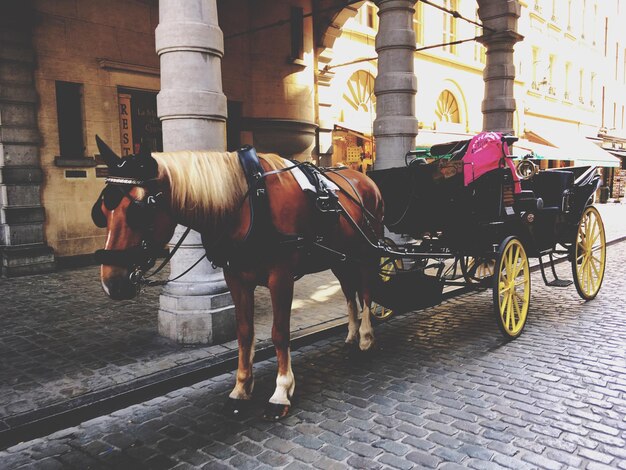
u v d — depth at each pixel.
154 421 3.74
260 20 12.12
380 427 3.55
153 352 4.87
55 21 9.14
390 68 7.85
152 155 3.14
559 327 5.81
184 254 5.16
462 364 4.71
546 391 4.07
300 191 3.75
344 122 15.66
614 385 4.17
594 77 29.84
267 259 3.57
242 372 3.93
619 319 6.09
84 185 9.72
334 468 3.06
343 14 13.70
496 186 5.42
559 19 25.22
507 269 5.35
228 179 3.33
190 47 4.86
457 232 5.45
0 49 8.44
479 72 20.47
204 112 4.94
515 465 3.04
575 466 3.02
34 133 8.95
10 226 8.75
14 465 3.17
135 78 10.30
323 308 6.52
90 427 3.67
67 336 5.37
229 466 3.12
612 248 12.40
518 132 22.62
